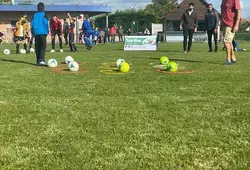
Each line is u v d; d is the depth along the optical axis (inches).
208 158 144.9
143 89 288.8
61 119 200.7
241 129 181.0
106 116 205.9
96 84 316.2
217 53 724.7
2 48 1109.1
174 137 169.6
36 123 193.6
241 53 729.0
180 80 335.6
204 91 278.4
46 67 467.2
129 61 552.4
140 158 145.6
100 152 151.9
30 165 139.9
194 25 756.6
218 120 196.7
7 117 205.5
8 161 143.6
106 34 1753.2
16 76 373.1
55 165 139.6
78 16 2015.3
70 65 418.0
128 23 2682.1
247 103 235.9
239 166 137.1
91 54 759.1
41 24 486.0
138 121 195.5
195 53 733.3
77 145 159.9
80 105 233.3
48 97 259.6
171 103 237.1
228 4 458.0
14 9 1943.9
